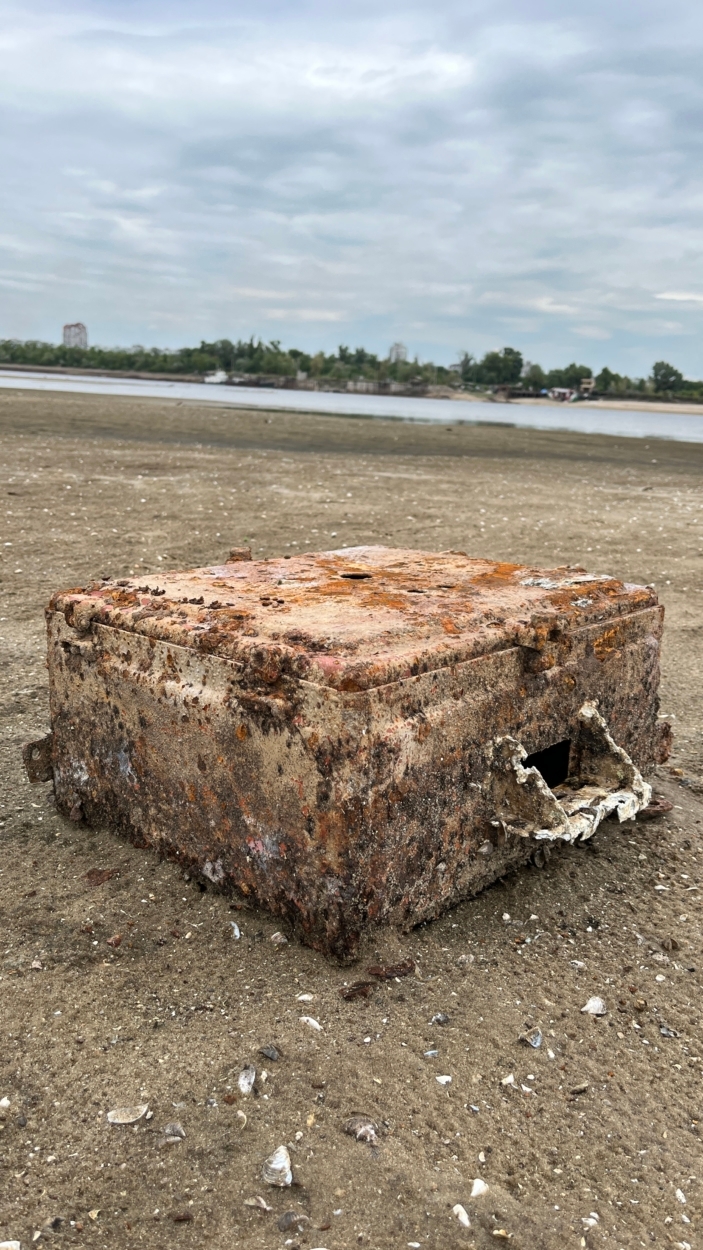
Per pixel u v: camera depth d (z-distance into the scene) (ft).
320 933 7.31
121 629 8.41
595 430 107.45
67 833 9.46
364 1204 5.42
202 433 63.05
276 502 32.78
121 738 8.71
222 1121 5.95
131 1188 5.49
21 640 16.53
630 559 25.81
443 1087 6.30
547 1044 6.78
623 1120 6.18
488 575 10.14
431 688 7.36
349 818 6.91
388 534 27.66
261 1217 5.31
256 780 7.47
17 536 24.84
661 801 10.70
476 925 8.07
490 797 8.18
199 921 7.91
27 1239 5.13
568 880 8.96
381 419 102.73
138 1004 7.00
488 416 148.66
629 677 9.70
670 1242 5.34
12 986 7.17
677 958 7.93
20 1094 6.16
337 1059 6.46
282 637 7.41
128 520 27.86
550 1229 5.35
